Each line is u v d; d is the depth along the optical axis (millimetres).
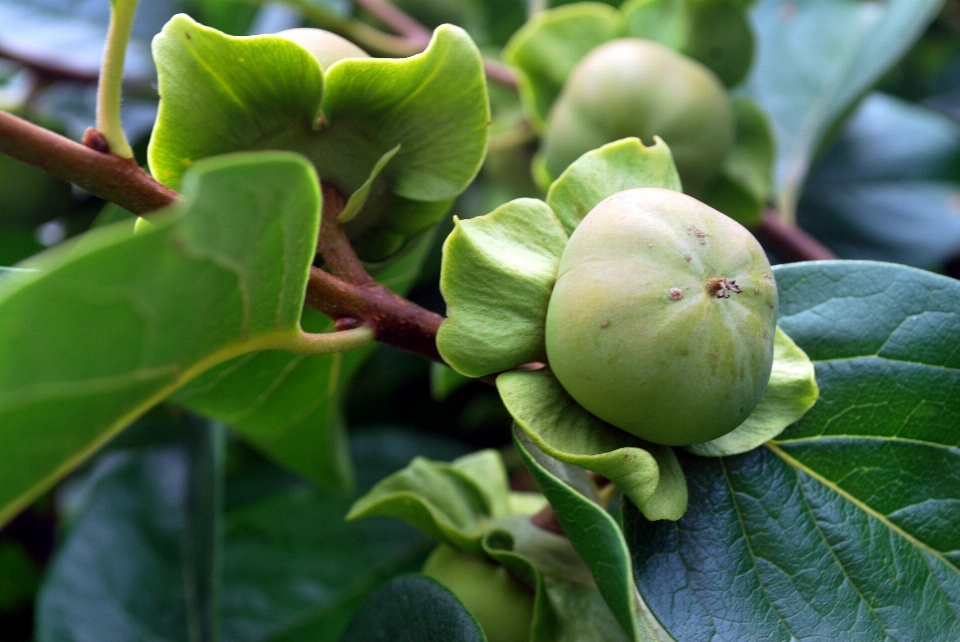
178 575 356
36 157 230
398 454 404
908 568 247
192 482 320
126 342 201
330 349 237
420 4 436
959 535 249
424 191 257
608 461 227
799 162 406
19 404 195
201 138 246
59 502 444
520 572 262
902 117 487
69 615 345
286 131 250
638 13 351
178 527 362
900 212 464
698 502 247
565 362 232
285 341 233
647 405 229
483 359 237
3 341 189
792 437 253
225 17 448
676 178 254
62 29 451
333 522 359
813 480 251
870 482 251
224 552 352
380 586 265
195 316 209
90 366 199
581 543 224
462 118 253
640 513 245
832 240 462
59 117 438
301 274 225
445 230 393
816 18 429
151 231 191
